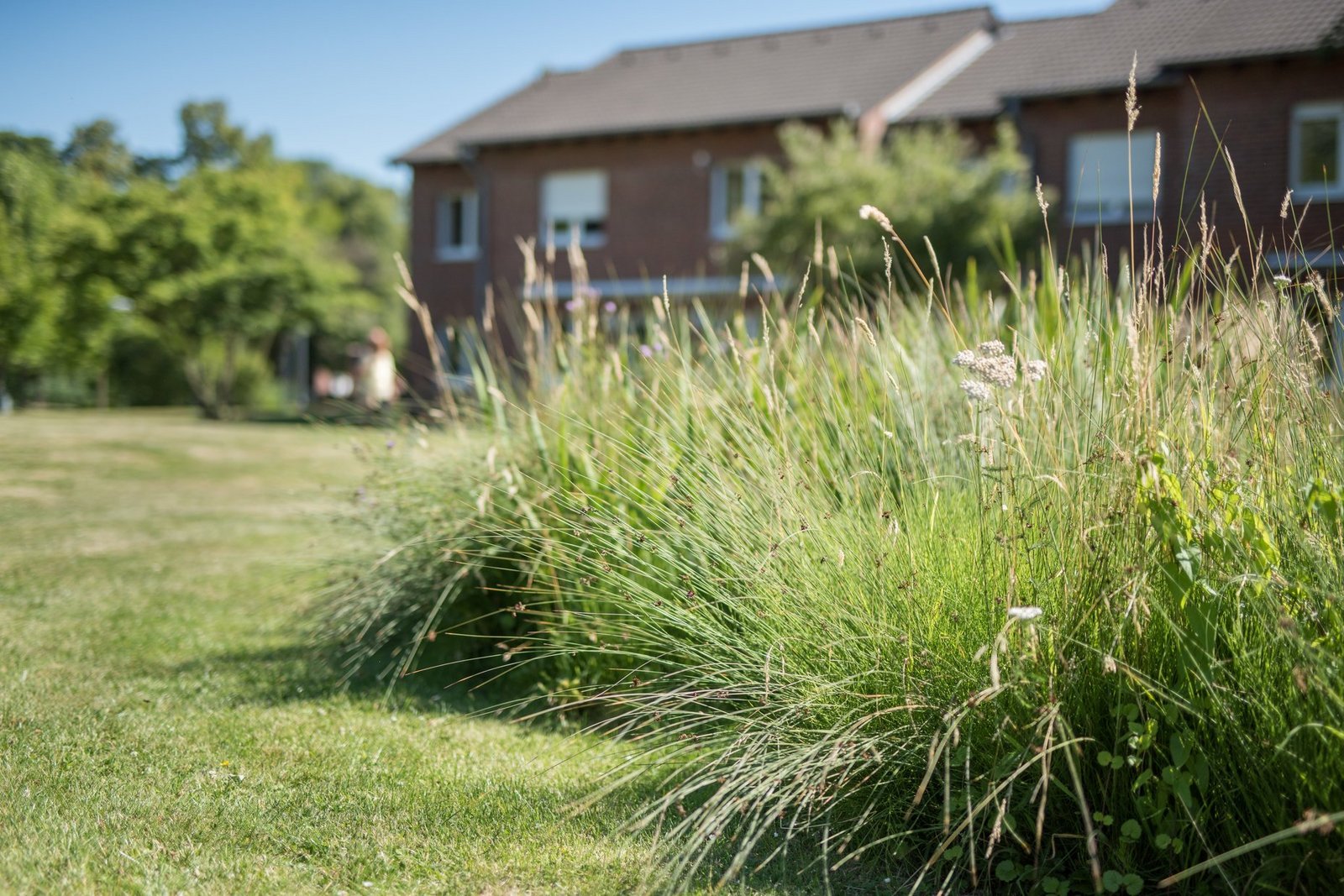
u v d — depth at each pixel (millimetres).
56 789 3053
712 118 20656
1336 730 2160
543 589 4066
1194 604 2393
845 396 4160
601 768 3348
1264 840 1997
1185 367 2836
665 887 2568
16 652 4602
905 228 14938
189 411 32750
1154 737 2477
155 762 3324
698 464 3617
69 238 23297
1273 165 14680
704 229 21219
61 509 9195
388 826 2902
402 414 5211
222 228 26875
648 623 3570
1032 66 19234
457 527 4383
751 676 3021
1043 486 2869
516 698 4148
